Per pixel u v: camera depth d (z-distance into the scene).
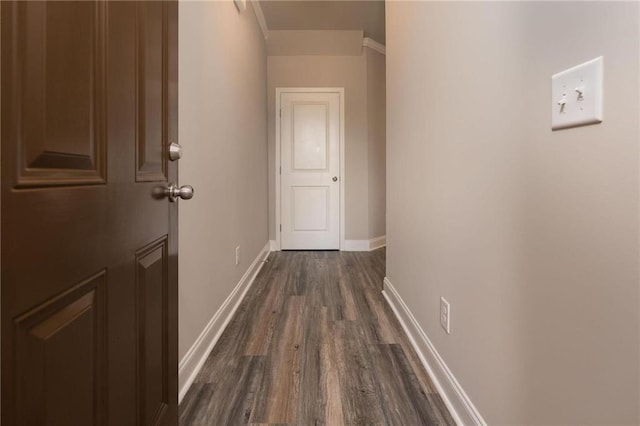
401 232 2.10
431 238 1.53
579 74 0.65
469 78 1.13
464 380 1.19
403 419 1.25
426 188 1.60
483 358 1.06
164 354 1.03
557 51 0.71
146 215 0.90
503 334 0.94
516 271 0.88
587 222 0.64
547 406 0.76
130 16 0.80
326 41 4.14
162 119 1.00
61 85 0.56
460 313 1.22
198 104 1.64
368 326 2.06
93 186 0.65
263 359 1.68
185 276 1.47
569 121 0.67
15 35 0.47
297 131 4.37
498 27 0.94
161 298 1.01
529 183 0.81
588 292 0.64
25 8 0.48
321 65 4.34
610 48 0.58
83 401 0.63
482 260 1.06
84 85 0.62
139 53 0.85
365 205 4.43
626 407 0.57
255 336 1.93
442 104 1.38
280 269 3.46
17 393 0.47
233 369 1.59
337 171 4.39
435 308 1.49
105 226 0.69
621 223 0.57
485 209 1.03
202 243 1.69
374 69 4.48
